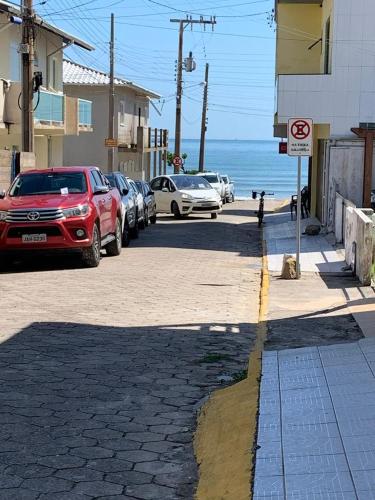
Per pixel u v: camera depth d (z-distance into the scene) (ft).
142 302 35.12
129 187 68.64
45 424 18.34
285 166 520.01
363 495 13.24
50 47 104.22
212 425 18.20
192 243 66.80
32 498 14.28
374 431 16.14
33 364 23.62
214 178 138.31
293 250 58.18
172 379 22.45
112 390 21.21
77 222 45.21
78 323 29.91
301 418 17.48
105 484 15.05
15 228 44.45
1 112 75.82
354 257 43.83
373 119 67.67
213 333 28.86
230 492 14.25
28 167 66.08
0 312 31.96
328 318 31.04
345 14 67.00
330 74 67.87
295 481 14.16
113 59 123.54
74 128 100.32
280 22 86.74
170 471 15.83
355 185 67.00
